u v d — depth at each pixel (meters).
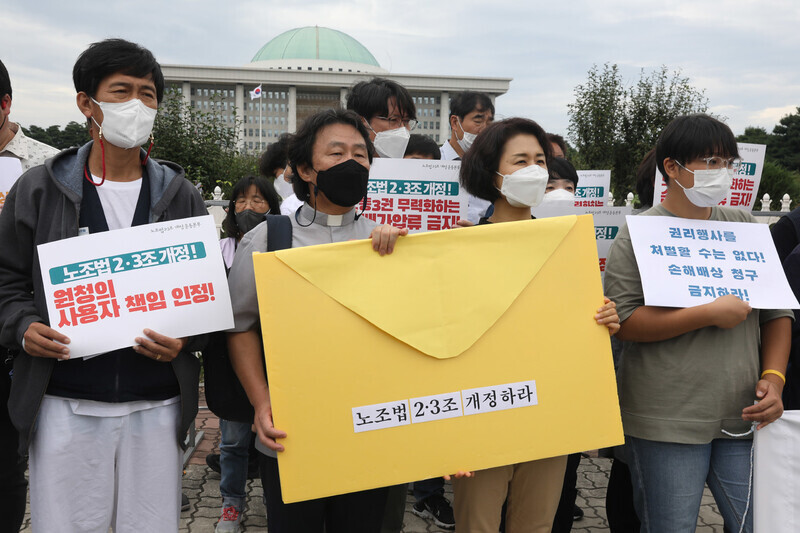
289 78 82.81
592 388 2.13
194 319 2.09
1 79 2.81
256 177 4.05
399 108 3.71
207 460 4.36
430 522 3.81
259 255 1.97
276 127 84.56
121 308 2.04
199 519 3.76
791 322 2.48
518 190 2.36
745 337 2.37
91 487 2.12
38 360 2.07
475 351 2.05
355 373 1.98
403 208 3.58
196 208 2.34
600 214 4.23
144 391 2.15
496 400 2.05
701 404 2.31
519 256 2.12
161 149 10.94
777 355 2.39
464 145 4.36
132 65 2.12
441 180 3.56
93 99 2.12
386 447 1.99
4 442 2.59
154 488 2.19
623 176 16.59
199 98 83.19
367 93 3.71
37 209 2.17
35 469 2.12
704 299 2.29
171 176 2.29
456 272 2.07
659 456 2.36
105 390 2.10
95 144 2.21
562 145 4.25
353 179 2.14
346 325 1.99
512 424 2.06
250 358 2.16
